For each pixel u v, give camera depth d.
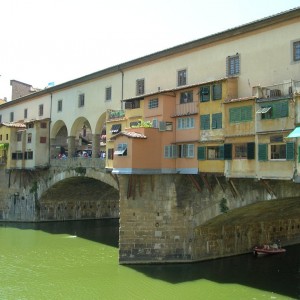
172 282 27.00
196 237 30.98
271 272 29.25
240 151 25.64
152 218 30.36
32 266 31.64
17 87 65.44
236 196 27.22
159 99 30.20
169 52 32.62
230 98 26.72
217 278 27.70
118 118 35.03
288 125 22.86
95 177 41.22
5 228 48.97
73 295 25.09
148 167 29.11
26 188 54.19
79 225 52.19
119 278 27.86
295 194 24.16
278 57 25.45
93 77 41.78
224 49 28.73
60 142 52.94
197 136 28.20
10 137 53.53
